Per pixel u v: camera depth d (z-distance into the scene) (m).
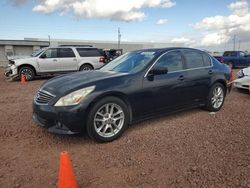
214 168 3.40
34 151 4.08
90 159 3.76
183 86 5.34
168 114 5.44
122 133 4.55
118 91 4.38
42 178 3.29
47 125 4.31
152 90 4.82
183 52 5.58
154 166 3.50
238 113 6.09
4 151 4.08
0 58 37.25
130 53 5.79
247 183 3.04
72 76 4.91
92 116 4.15
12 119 5.80
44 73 13.72
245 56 23.44
